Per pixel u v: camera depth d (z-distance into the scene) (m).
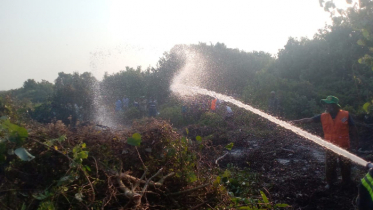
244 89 19.12
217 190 3.98
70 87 16.81
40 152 3.57
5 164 3.45
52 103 16.17
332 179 5.84
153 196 3.73
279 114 14.16
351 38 16.39
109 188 3.35
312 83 16.89
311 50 18.08
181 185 4.01
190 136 12.25
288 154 8.73
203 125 14.12
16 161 3.47
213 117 14.32
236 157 8.29
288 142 10.13
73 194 3.32
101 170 3.69
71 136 3.93
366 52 15.16
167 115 16.75
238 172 6.38
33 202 3.23
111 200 3.37
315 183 6.19
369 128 9.99
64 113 15.98
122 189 3.41
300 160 8.17
